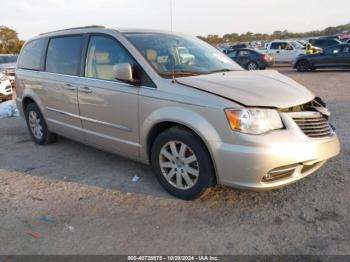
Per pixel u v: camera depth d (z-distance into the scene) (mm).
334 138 3490
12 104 8969
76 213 3467
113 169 4574
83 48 4562
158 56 3975
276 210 3391
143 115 3725
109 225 3229
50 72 5129
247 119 3061
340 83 12602
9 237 3084
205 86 3379
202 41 5027
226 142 3129
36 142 5891
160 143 3662
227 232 3064
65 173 4512
